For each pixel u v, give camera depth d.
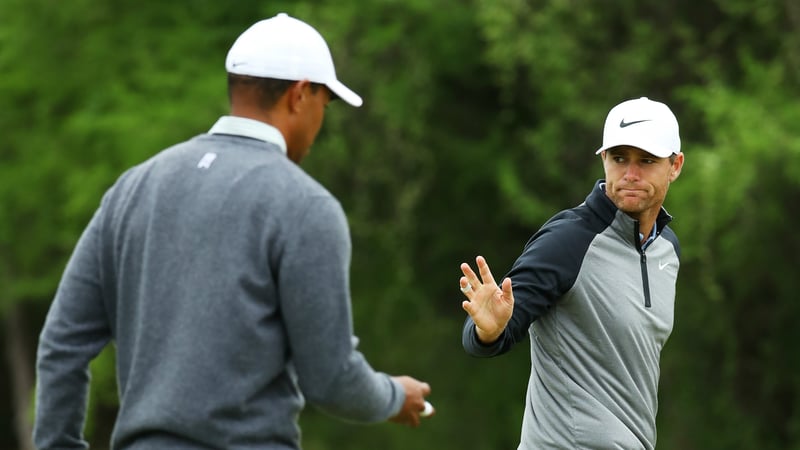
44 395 11.96
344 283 11.49
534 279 13.93
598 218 14.35
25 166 68.44
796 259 51.03
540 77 55.41
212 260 11.42
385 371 66.50
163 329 11.49
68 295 11.98
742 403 57.44
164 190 11.76
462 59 61.22
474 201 64.94
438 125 63.34
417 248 66.00
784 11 50.72
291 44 12.05
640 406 14.55
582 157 57.12
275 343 11.48
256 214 11.47
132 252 11.77
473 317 13.16
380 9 58.25
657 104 14.40
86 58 65.50
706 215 46.03
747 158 45.66
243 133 11.98
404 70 58.16
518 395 66.12
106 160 61.84
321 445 67.19
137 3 65.62
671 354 56.34
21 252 73.50
